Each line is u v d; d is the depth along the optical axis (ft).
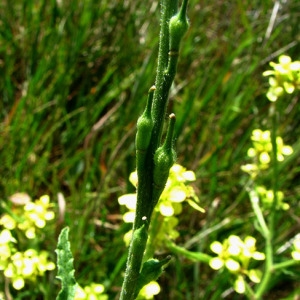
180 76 0.51
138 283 0.15
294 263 0.29
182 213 0.41
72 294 0.17
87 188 0.41
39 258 0.30
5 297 0.32
